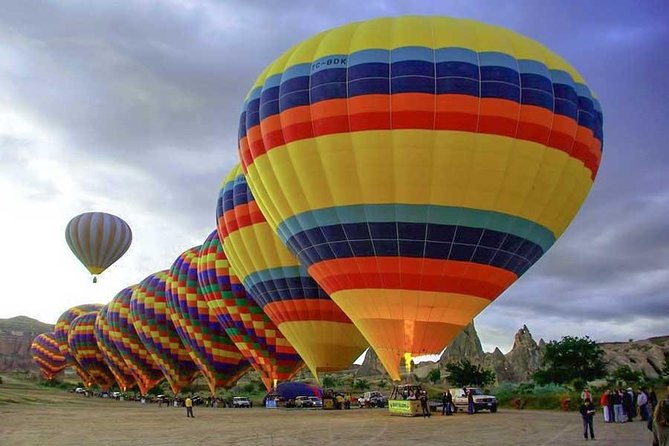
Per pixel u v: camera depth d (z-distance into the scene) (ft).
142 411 136.77
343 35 86.94
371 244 83.87
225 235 131.64
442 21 84.84
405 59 80.74
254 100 94.94
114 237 198.49
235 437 66.54
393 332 85.61
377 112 80.18
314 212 86.74
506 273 86.07
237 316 150.30
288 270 119.65
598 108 92.02
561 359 206.59
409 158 79.71
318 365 121.08
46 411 128.16
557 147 82.74
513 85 80.33
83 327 329.93
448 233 81.66
